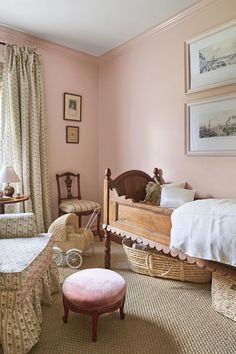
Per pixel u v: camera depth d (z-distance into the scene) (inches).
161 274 96.1
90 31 126.2
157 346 62.0
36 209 128.6
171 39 116.9
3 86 122.2
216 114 102.2
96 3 103.6
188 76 110.2
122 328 68.5
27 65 127.1
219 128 101.4
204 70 104.9
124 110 142.9
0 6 105.3
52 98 141.7
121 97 144.6
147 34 126.3
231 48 96.3
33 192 128.8
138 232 88.4
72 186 151.2
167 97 120.0
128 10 108.5
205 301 81.4
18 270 59.8
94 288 67.1
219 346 61.9
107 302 64.3
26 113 125.9
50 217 136.4
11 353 57.3
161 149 123.7
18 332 58.1
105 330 67.7
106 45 140.9
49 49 139.0
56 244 107.6
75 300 64.7
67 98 147.0
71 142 150.2
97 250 128.5
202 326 69.2
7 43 122.3
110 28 123.5
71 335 65.7
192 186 111.7
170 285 91.7
